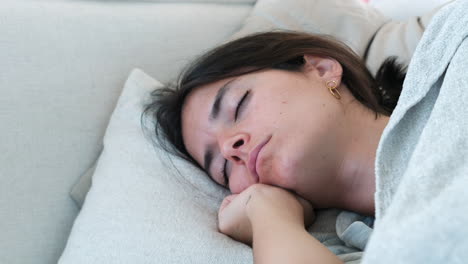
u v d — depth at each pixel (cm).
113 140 96
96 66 106
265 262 53
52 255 94
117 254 72
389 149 59
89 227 79
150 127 97
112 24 111
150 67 113
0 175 91
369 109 82
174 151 93
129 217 77
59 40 103
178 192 83
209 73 89
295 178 75
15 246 90
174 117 95
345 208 81
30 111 96
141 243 73
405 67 100
